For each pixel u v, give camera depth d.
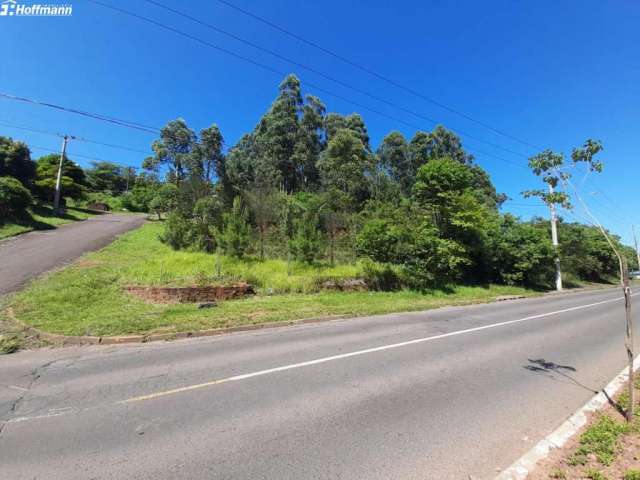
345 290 15.00
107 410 4.33
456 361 6.68
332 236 18.97
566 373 6.10
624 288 4.43
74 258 15.05
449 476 3.11
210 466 3.21
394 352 7.20
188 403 4.55
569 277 35.19
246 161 44.00
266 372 5.78
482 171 49.56
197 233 18.42
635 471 3.01
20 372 5.63
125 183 74.44
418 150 48.44
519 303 17.39
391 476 3.10
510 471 3.12
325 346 7.54
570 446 3.56
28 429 3.85
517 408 4.58
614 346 8.22
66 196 38.31
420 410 4.46
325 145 47.53
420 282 17.80
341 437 3.76
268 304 11.46
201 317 9.38
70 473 3.08
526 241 23.72
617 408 4.50
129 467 3.18
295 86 44.41
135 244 19.72
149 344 7.47
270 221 20.02
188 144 41.38
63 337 7.36
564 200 5.00
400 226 17.30
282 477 3.06
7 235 19.30
